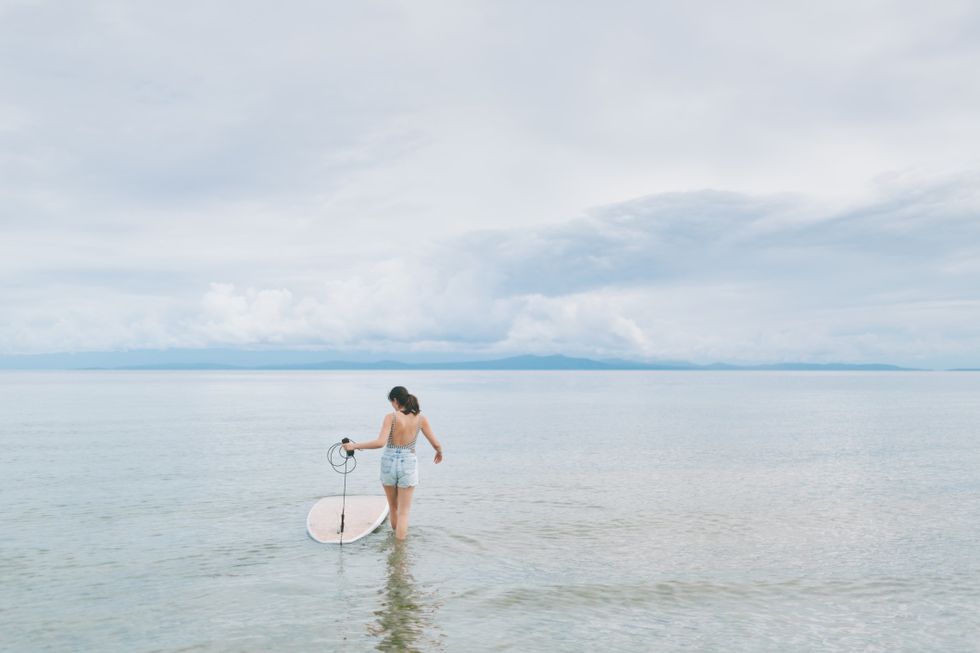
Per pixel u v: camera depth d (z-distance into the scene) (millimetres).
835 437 30891
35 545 11102
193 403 66625
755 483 17562
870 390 122562
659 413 51031
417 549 10906
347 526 12008
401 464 11297
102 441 28234
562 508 14258
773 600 8625
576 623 7773
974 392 109500
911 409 57219
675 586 9141
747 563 10250
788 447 26453
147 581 9195
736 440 29344
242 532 12031
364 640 7203
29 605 8242
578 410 55500
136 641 7156
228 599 8477
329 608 8172
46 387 128750
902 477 18719
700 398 83750
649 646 7156
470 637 7324
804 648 7145
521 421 41938
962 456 23625
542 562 10203
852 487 17062
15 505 14430
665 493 16125
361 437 30406
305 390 120062
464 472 19516
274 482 17578
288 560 10219
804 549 11062
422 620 7812
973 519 13328
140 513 13609
